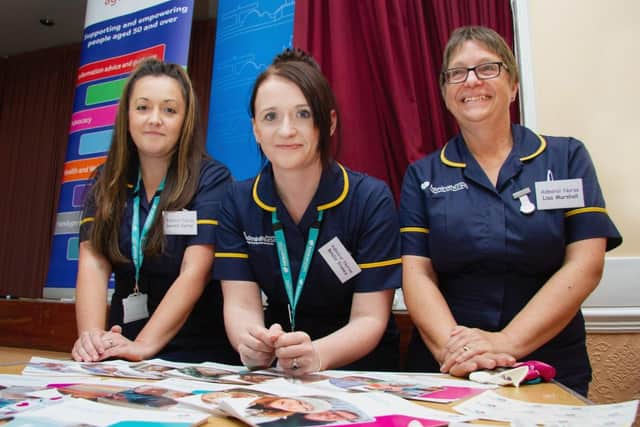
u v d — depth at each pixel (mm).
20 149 5641
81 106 2879
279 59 1256
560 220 1284
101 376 898
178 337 1518
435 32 2225
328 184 1274
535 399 720
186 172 1556
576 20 2014
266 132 1173
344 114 2154
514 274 1320
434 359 1348
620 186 1900
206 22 4883
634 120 1920
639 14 1963
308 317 1372
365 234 1275
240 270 1346
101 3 2934
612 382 1781
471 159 1404
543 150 1362
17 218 5531
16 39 5449
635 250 1853
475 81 1354
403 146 2146
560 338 1282
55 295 2734
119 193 1582
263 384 808
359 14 2271
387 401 663
